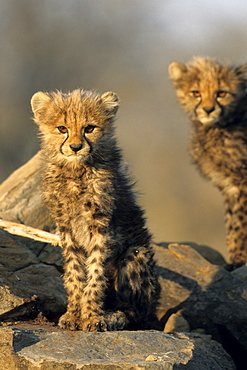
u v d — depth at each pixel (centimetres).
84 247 912
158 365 761
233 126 1442
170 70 1511
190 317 1077
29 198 1158
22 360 765
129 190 974
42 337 814
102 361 764
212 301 1098
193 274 1160
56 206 914
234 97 1433
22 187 1170
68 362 757
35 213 1144
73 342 808
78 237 911
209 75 1438
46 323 912
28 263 1010
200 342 914
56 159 916
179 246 1246
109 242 901
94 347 805
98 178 902
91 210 896
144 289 952
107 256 897
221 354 907
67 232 909
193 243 1383
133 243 960
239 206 1433
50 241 968
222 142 1441
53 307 952
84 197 898
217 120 1425
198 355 859
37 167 1198
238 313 1075
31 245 1084
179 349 831
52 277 997
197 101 1452
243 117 1448
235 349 1066
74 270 902
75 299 894
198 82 1447
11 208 1134
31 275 984
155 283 966
